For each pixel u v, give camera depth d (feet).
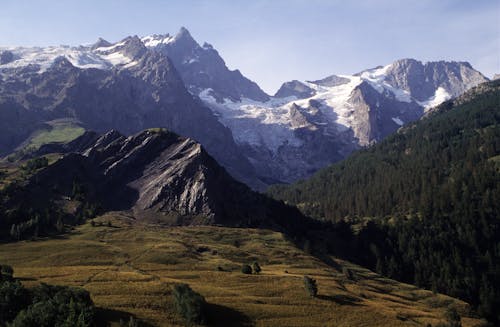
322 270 550.77
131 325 292.20
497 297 612.29
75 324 275.18
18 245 533.14
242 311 351.46
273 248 615.98
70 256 489.67
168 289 373.20
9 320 295.28
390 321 369.09
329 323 350.02
